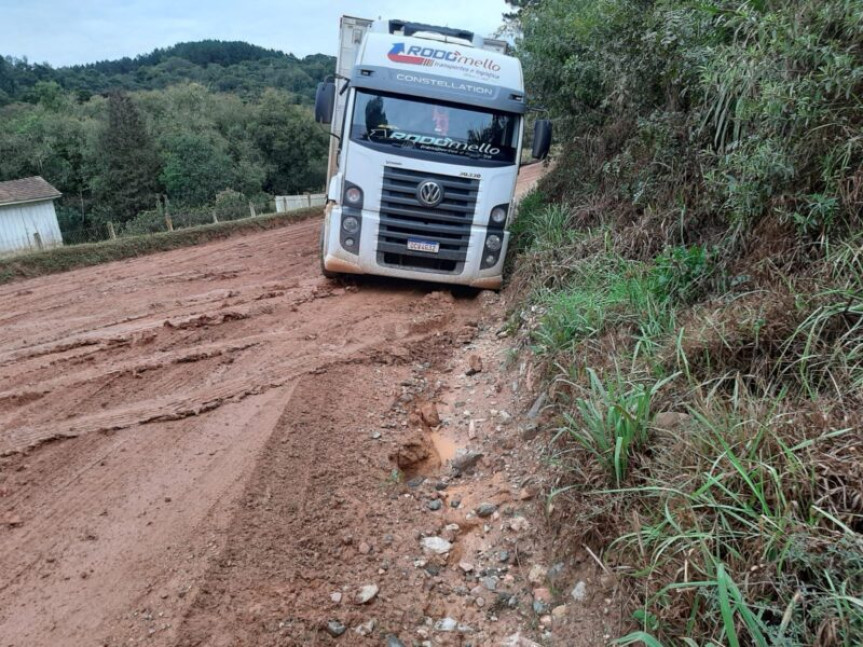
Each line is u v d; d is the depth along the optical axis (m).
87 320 6.63
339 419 4.03
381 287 7.39
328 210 7.27
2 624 2.37
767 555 1.97
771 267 3.49
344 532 2.98
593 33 6.73
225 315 6.20
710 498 2.22
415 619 2.54
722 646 1.87
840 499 2.04
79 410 4.20
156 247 14.73
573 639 2.38
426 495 3.46
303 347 5.29
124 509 3.06
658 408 2.96
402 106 6.45
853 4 3.31
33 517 3.03
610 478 2.73
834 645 1.68
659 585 2.15
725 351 3.05
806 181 3.50
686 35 4.79
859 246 3.06
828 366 2.63
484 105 6.44
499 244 6.70
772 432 2.31
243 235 17.33
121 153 35.78
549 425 3.56
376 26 7.94
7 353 5.52
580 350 3.97
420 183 6.39
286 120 46.25
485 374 4.88
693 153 4.92
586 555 2.66
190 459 3.51
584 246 5.73
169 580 2.55
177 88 51.97
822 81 3.29
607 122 7.30
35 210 26.61
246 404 4.20
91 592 2.51
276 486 3.23
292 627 2.36
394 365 5.06
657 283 4.24
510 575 2.80
